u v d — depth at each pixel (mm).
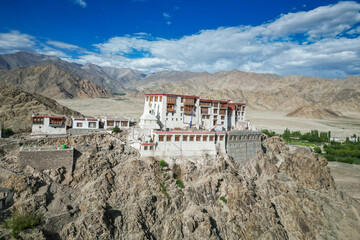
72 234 60938
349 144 197625
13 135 90000
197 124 111625
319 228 86812
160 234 69062
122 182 76375
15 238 56062
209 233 69688
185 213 74000
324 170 111188
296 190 98062
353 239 86438
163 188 77875
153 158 85500
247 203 80188
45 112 112812
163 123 103750
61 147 79438
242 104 126375
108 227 63812
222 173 88000
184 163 88188
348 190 124438
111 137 91062
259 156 106688
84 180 75062
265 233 76688
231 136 100875
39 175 70750
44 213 63312
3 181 66688
